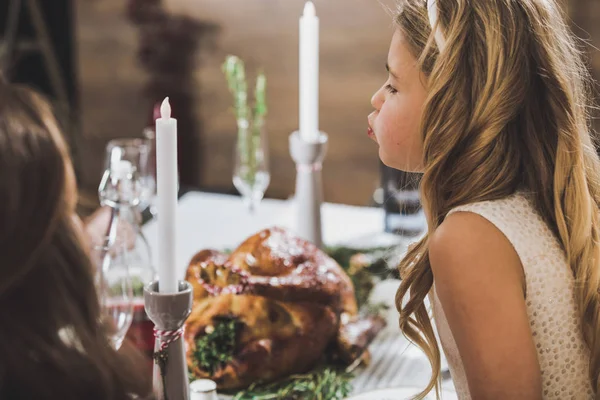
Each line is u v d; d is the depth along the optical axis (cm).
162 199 91
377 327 148
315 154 172
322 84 342
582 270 104
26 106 73
